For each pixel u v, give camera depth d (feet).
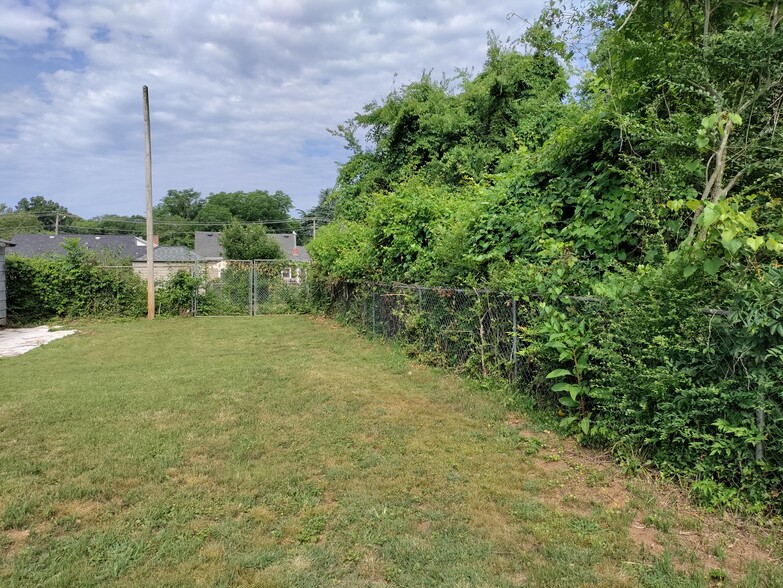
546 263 14.49
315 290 47.39
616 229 14.34
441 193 26.91
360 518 8.61
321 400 15.99
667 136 11.89
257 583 6.91
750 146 11.02
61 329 38.63
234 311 49.37
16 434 13.11
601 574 6.93
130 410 15.25
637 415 10.17
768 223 10.39
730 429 8.29
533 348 13.17
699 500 8.69
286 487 9.85
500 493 9.39
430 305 21.29
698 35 14.35
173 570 7.22
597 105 15.70
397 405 15.26
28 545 7.96
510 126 43.47
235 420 14.10
